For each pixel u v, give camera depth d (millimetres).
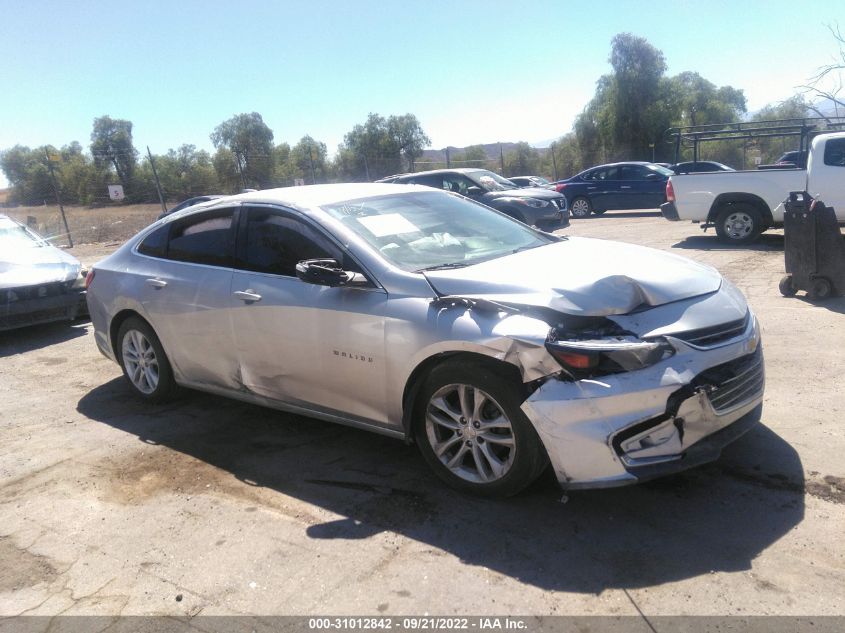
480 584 2695
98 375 6148
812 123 11070
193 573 2926
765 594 2490
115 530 3338
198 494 3658
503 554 2877
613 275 3201
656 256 3783
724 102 46406
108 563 3053
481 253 3908
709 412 2957
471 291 3262
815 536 2814
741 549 2771
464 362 3182
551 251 3900
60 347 7375
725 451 3625
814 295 6688
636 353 2828
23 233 8781
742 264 9016
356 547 3027
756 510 3047
